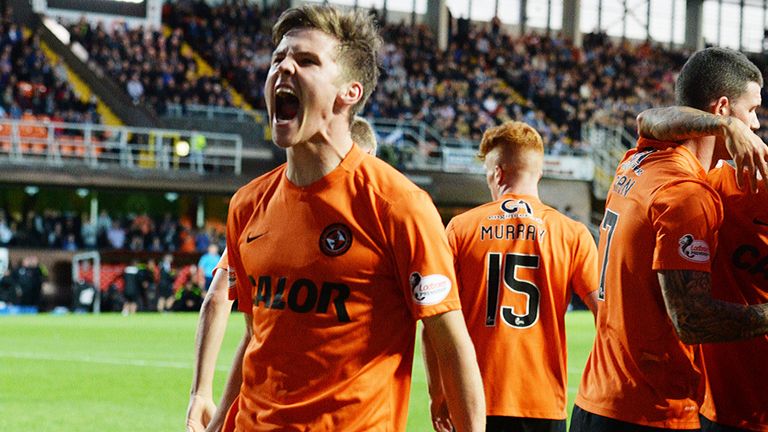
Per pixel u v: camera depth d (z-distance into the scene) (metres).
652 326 3.65
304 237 2.94
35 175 27.72
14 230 27.78
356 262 2.89
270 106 2.91
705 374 3.85
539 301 4.59
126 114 31.88
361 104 2.97
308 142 2.92
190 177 29.33
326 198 2.92
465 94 38.62
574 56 44.19
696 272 3.43
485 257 4.61
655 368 3.66
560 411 4.60
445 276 2.88
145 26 35.88
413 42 40.34
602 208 34.09
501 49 43.03
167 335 18.45
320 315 2.91
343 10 2.92
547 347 4.59
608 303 3.82
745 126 3.41
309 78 2.84
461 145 35.12
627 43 46.62
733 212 3.69
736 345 3.74
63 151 28.84
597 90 42.50
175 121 31.73
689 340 3.44
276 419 2.94
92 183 28.34
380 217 2.89
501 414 4.52
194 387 3.65
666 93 44.19
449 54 41.22
